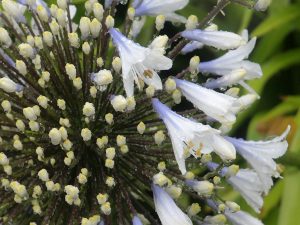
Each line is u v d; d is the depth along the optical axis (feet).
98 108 0.89
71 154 0.85
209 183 0.85
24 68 0.85
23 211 0.86
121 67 0.82
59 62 0.87
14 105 0.87
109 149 0.83
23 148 0.86
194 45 0.93
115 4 0.88
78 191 0.82
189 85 0.83
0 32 0.84
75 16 1.15
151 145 0.87
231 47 0.84
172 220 0.81
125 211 0.88
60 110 0.89
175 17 0.98
